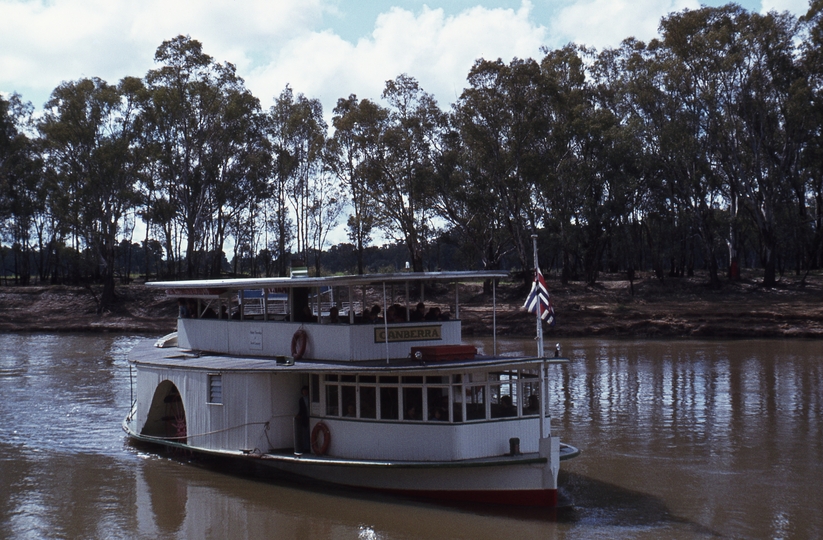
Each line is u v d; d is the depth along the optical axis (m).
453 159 65.12
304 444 17.56
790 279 70.25
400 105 66.75
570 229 67.31
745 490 17.39
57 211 71.31
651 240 75.81
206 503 16.66
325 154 70.19
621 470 19.17
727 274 77.00
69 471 19.47
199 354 21.25
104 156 67.31
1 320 67.19
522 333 57.25
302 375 18.14
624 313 57.88
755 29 62.84
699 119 65.25
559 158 65.56
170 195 76.94
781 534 14.54
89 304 71.69
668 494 17.09
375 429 16.39
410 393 16.20
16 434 23.98
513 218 66.50
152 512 16.16
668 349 46.12
